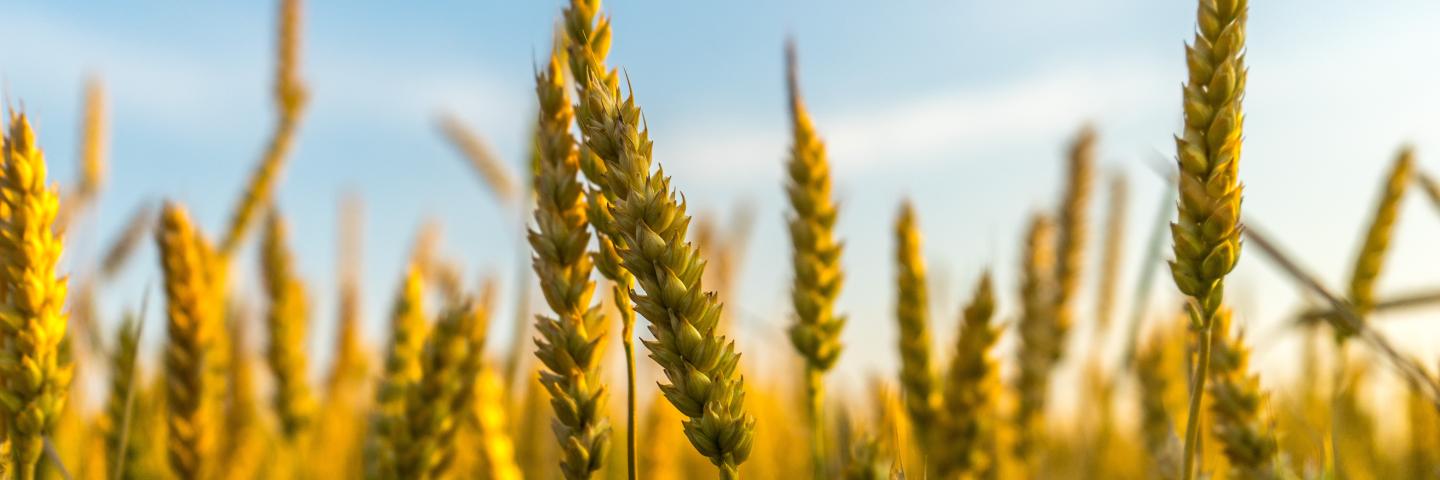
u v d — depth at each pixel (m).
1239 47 0.38
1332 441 0.52
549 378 0.39
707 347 0.37
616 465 0.72
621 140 0.37
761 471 0.86
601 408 0.39
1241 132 0.38
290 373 0.72
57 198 0.43
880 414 0.54
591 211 0.39
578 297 0.39
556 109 0.40
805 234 0.52
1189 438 0.39
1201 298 0.39
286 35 1.01
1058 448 0.75
